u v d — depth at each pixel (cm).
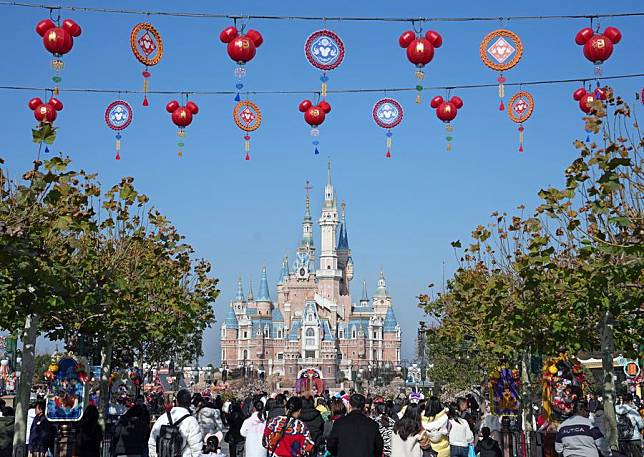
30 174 2245
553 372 2952
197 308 4531
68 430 3053
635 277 2462
